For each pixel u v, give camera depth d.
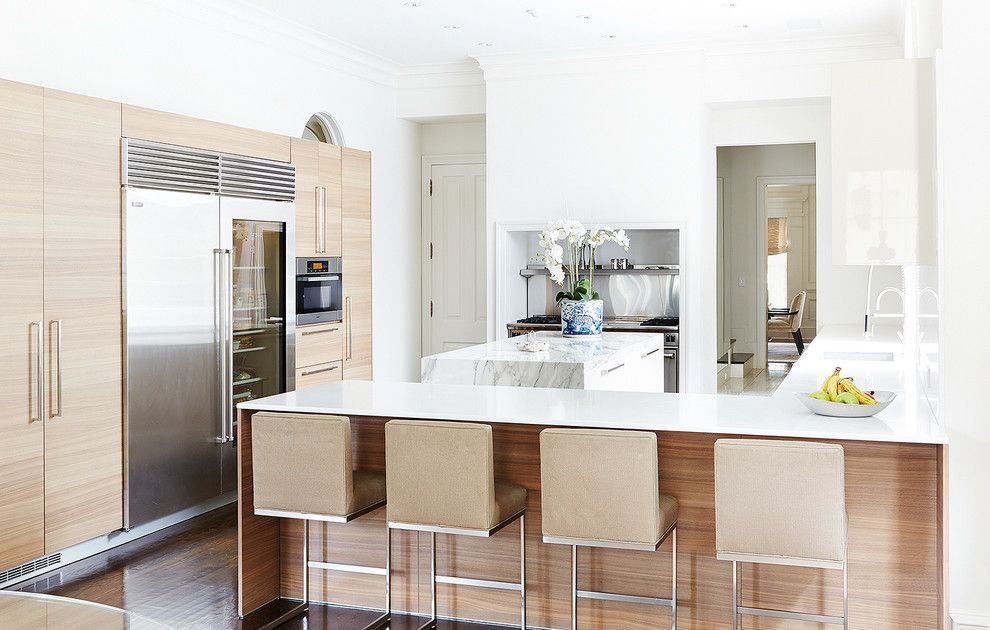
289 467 3.29
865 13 6.03
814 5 5.84
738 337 11.01
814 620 3.06
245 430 3.65
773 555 2.77
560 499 2.97
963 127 2.99
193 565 4.22
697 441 3.26
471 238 8.22
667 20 6.19
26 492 3.91
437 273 8.35
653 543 2.89
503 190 7.40
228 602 3.77
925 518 3.00
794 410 3.35
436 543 3.65
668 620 3.33
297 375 5.88
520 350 5.21
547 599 3.48
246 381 5.30
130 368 4.43
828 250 7.30
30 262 3.91
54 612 2.15
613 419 3.18
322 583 3.82
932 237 3.30
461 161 8.19
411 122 8.09
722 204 10.88
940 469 2.90
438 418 3.32
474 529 3.08
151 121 4.59
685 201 6.93
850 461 3.07
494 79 7.36
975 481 2.95
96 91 4.74
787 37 6.68
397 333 7.88
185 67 5.38
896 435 2.85
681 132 6.92
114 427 4.37
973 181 2.97
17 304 3.86
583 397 3.73
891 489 3.03
